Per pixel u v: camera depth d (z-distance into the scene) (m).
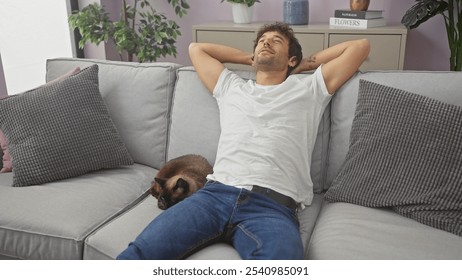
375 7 2.88
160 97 1.74
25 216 1.33
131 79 1.78
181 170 1.52
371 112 1.39
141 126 1.75
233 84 1.58
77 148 1.58
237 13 2.84
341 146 1.51
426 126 1.28
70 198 1.42
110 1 3.27
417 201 1.25
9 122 1.60
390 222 1.25
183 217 1.21
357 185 1.37
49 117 1.59
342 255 1.09
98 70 1.81
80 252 1.26
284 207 1.30
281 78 1.55
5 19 2.88
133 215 1.38
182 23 3.30
